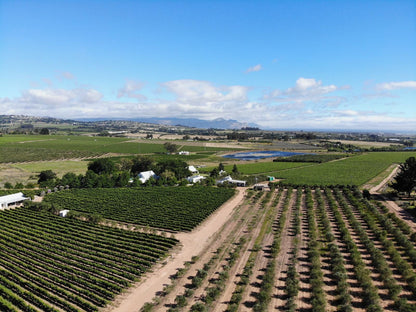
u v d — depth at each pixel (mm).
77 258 54719
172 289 45000
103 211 88375
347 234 63094
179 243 63469
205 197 102625
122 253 58031
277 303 40688
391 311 38219
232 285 45406
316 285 43562
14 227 73000
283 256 55562
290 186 122500
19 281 46594
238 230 70312
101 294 44281
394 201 95312
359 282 44969
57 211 87125
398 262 49656
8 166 180500
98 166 150125
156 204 94500
